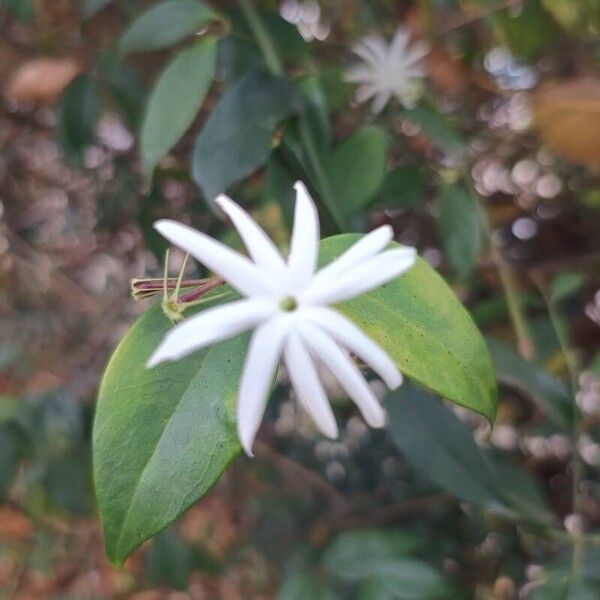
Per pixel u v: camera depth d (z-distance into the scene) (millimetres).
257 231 84
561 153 197
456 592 146
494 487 135
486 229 180
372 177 146
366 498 234
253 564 257
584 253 234
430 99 201
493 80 229
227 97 132
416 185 180
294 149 137
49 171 267
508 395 216
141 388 93
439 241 215
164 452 91
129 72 204
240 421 77
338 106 190
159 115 133
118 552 89
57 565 272
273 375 80
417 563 147
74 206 268
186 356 95
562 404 151
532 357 169
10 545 268
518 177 238
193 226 190
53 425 200
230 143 130
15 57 230
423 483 217
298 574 164
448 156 198
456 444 135
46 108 255
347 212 146
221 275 81
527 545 201
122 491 89
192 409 92
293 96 136
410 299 98
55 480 202
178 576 214
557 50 220
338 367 79
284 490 250
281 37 155
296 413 247
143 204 193
